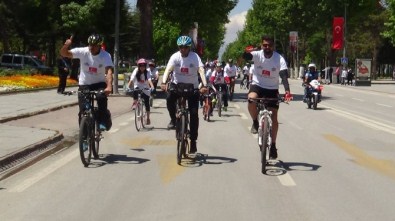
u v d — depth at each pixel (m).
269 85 9.25
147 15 33.38
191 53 9.70
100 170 9.09
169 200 7.12
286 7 76.19
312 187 7.98
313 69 24.33
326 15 68.62
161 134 14.07
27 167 9.31
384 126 16.95
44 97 24.78
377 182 8.42
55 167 9.30
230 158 10.44
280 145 12.39
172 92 9.69
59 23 44.22
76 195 7.38
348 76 61.91
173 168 9.30
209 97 17.81
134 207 6.78
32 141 11.30
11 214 6.46
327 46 85.81
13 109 18.66
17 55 41.62
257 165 9.70
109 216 6.39
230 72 27.41
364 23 83.00
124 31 52.78
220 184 8.09
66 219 6.27
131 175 8.70
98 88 9.80
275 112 9.34
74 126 15.05
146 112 15.55
